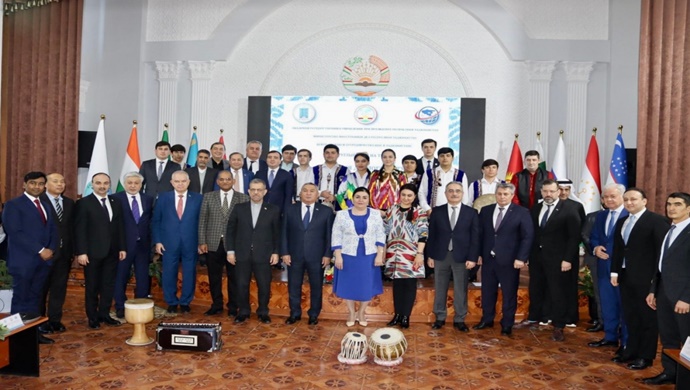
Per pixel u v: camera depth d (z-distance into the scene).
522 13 7.43
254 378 3.42
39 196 4.18
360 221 4.53
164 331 3.90
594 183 6.36
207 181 5.65
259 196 4.58
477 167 7.35
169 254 4.89
